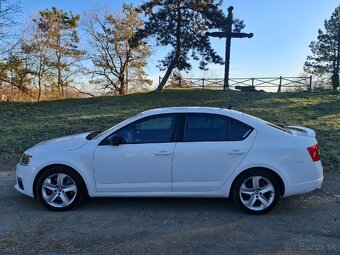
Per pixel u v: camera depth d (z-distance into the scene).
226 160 5.20
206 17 22.45
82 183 5.39
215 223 4.95
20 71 33.22
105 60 39.59
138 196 5.34
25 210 5.44
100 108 18.56
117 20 38.38
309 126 12.19
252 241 4.39
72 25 37.38
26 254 4.05
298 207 5.56
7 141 10.80
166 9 22.36
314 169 5.28
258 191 5.24
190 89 25.62
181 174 5.25
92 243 4.34
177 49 23.09
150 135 5.37
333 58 42.41
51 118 15.55
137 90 41.25
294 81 26.75
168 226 4.84
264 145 5.21
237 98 20.28
